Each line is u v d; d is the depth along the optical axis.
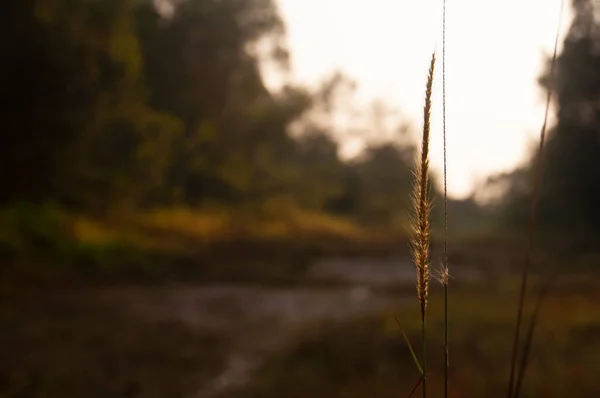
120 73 17.78
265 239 23.98
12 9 14.34
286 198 35.00
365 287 14.98
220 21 31.06
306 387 5.57
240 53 32.72
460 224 44.78
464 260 20.83
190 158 28.58
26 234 13.36
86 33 16.30
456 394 4.92
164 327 8.54
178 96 29.39
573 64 19.66
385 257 23.17
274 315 10.34
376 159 51.97
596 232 25.03
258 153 35.12
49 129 15.39
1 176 15.25
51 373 5.91
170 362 6.62
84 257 13.57
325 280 16.06
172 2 29.95
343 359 6.29
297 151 46.94
